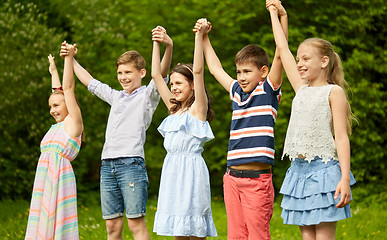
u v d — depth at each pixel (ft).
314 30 40.32
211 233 15.51
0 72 36.99
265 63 14.78
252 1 41.75
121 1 46.32
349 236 25.84
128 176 16.97
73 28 42.42
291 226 28.45
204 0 41.70
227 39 42.09
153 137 45.44
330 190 12.57
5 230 25.89
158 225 15.31
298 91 13.44
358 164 40.81
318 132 12.87
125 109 17.46
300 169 13.12
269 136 14.29
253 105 14.46
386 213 32.68
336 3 41.47
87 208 35.70
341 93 12.78
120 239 17.52
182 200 15.20
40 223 16.74
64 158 17.16
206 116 16.14
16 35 37.99
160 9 44.14
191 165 15.39
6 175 37.88
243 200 14.42
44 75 38.50
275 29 14.23
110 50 43.52
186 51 42.27
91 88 18.20
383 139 41.75
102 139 42.57
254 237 14.23
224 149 42.86
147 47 43.65
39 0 43.50
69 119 17.47
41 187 17.06
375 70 41.42
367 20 40.22
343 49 42.39
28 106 38.14
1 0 40.75
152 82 17.79
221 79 15.75
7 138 37.55
